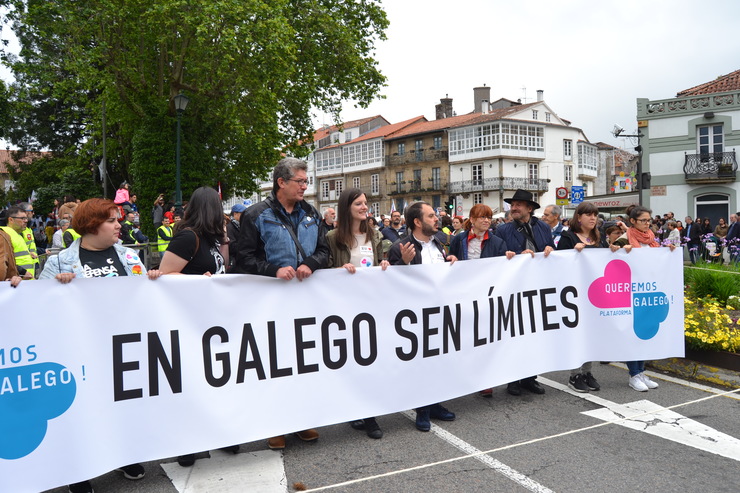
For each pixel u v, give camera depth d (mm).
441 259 4918
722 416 4699
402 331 4469
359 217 4598
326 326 4156
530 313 5172
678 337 5711
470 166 63938
